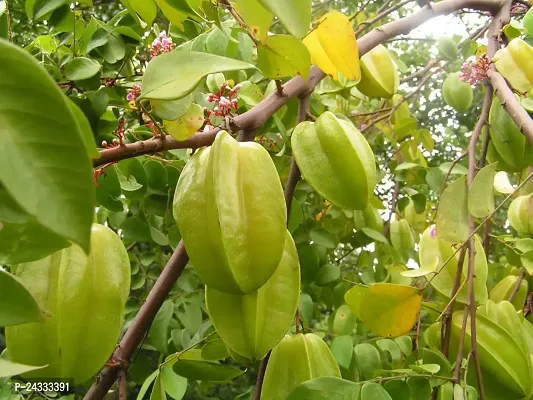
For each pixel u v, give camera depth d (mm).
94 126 552
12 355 336
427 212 1039
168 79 306
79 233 155
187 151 649
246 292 327
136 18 588
